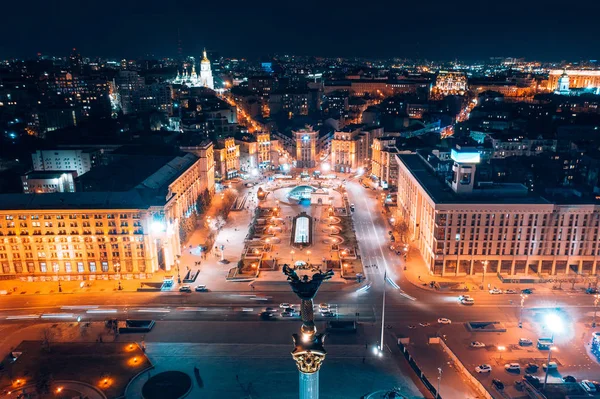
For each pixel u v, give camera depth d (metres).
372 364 155.50
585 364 154.75
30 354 162.00
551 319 180.50
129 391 143.62
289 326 178.62
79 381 147.62
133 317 185.62
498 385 142.75
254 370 152.88
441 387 144.12
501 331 173.38
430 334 172.62
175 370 153.00
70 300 198.50
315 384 49.22
